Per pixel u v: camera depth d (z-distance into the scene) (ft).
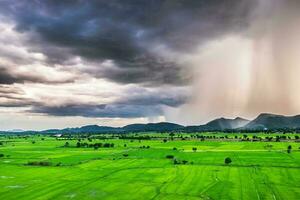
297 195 343.05
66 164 596.29
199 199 335.47
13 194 369.50
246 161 566.36
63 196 358.02
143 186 398.62
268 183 398.01
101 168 543.80
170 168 523.70
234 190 366.84
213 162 569.23
